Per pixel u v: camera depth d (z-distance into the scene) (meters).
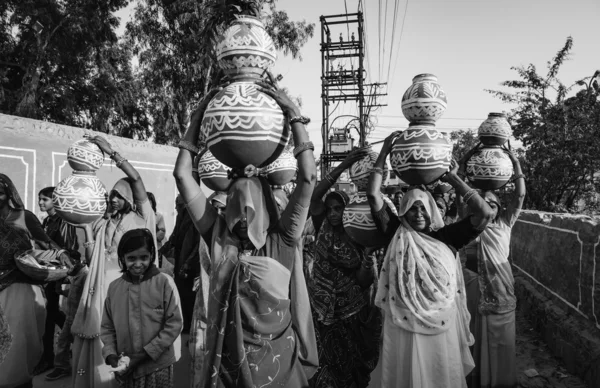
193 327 4.00
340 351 3.70
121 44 23.34
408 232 3.09
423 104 2.85
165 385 3.14
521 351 5.51
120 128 23.62
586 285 4.76
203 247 4.03
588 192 11.37
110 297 3.19
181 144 2.36
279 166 4.23
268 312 2.25
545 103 11.69
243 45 2.20
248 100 2.07
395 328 3.06
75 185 3.56
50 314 5.11
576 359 4.66
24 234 3.77
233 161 2.16
